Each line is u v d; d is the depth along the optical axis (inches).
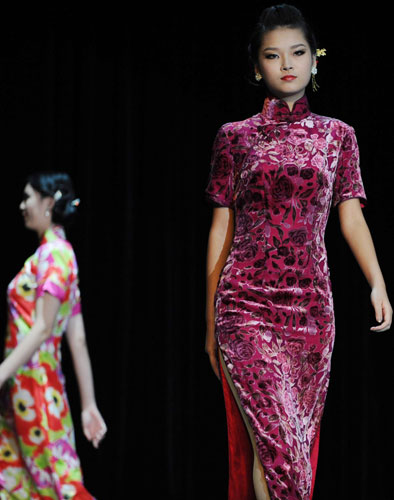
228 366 277.1
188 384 547.8
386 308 277.6
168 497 537.0
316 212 282.5
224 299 283.7
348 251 536.7
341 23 538.0
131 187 551.2
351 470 531.2
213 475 543.5
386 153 533.3
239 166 291.1
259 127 290.0
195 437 547.5
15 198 540.1
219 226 298.4
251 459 285.9
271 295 278.7
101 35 553.3
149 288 550.3
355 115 535.2
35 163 543.5
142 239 553.0
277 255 279.6
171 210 553.9
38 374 338.3
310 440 284.8
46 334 332.5
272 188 281.6
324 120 290.5
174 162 555.2
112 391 542.0
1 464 340.5
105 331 544.7
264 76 290.5
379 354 538.0
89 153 547.8
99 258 547.5
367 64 536.1
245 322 278.5
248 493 287.6
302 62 287.3
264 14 294.4
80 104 550.3
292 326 278.7
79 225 546.9
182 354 550.3
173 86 556.1
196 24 555.5
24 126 543.8
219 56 553.9
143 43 556.1
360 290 534.9
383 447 535.8
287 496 263.3
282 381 274.4
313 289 281.0
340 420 532.1
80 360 359.3
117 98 553.0
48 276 335.9
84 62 551.2
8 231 538.6
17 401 337.1
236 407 285.3
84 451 538.0
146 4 556.1
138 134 555.5
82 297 543.8
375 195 532.4
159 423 544.4
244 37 550.6
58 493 334.0
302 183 280.4
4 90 544.4
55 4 550.3
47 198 349.7
